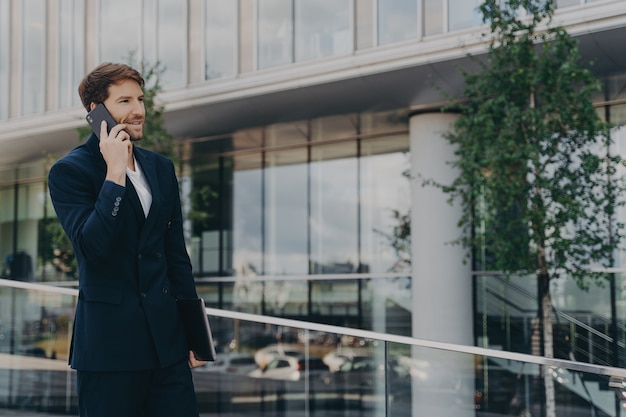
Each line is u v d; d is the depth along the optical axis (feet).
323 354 24.34
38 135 58.08
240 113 48.67
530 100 34.22
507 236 34.27
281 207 55.42
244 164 57.57
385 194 50.70
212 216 58.70
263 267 55.62
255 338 26.27
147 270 8.72
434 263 44.65
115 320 8.48
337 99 44.91
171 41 51.34
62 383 21.76
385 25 42.06
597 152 41.75
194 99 48.88
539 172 33.24
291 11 45.93
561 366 17.98
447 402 19.76
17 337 22.48
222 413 26.05
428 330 44.68
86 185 8.66
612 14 34.81
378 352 22.53
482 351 18.86
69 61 57.21
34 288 22.40
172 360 8.76
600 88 32.45
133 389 8.59
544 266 34.30
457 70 39.91
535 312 43.09
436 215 44.73
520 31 35.04
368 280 50.72
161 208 8.86
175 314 8.96
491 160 32.58
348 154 52.75
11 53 60.49
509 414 19.06
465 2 39.37
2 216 71.46
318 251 53.31
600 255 34.19
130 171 8.74
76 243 8.24
